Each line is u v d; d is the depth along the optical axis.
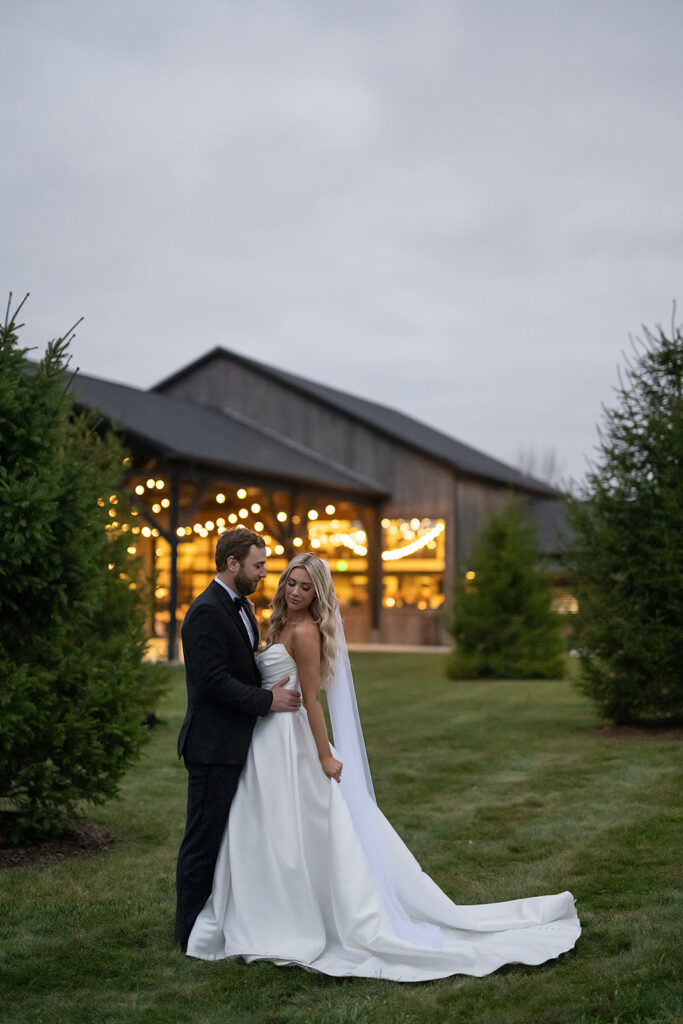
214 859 3.83
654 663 9.50
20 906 4.32
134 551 9.10
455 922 3.87
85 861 5.11
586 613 10.02
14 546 4.77
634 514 9.85
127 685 5.61
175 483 18.56
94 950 3.79
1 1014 3.17
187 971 3.55
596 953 3.68
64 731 5.15
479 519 27.17
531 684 15.62
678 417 9.52
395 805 6.56
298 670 3.97
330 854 3.72
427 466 26.08
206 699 3.87
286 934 3.65
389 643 26.31
